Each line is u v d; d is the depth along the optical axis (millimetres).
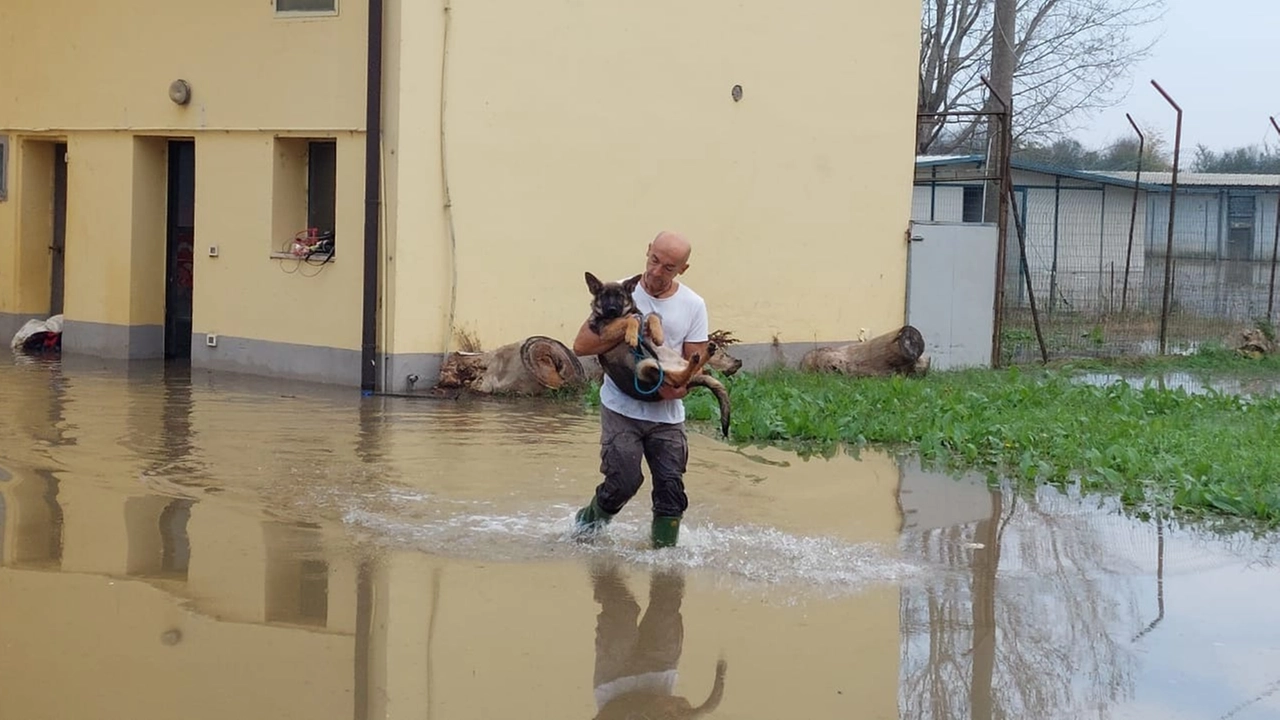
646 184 16672
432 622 6641
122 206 17234
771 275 18047
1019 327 23797
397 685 5754
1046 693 5910
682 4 16797
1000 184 19891
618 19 16188
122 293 17281
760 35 17625
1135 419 13695
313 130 15398
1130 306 25953
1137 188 24703
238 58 15977
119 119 17109
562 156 15852
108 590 6988
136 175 17156
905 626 6848
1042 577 7895
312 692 5633
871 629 6777
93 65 17344
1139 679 6121
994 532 9047
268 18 15641
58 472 9828
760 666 6160
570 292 16078
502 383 14680
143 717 5262
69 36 17594
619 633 6559
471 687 5770
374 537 8234
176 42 16500
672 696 5742
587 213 16141
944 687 5953
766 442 12430
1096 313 24859
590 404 14125
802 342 18453
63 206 18922
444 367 14844
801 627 6773
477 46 15016
